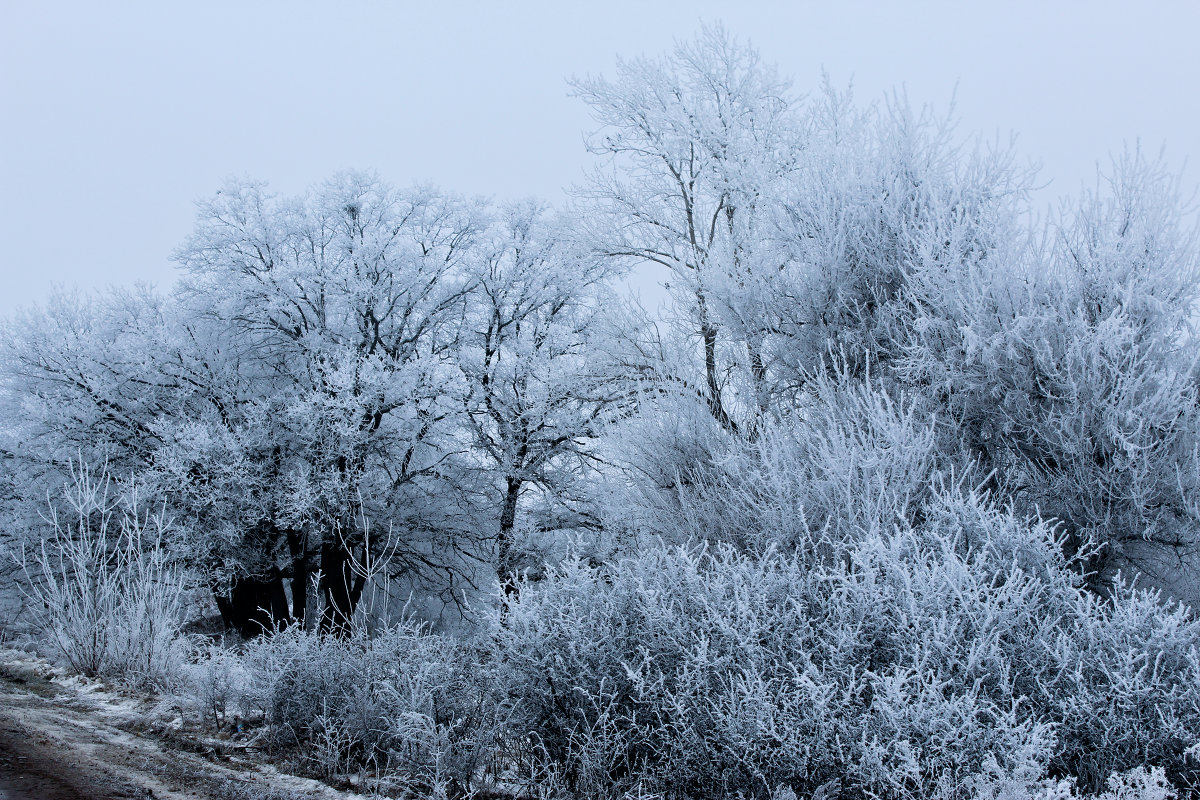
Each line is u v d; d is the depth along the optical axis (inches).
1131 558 225.1
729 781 151.8
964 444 244.8
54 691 204.8
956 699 144.0
